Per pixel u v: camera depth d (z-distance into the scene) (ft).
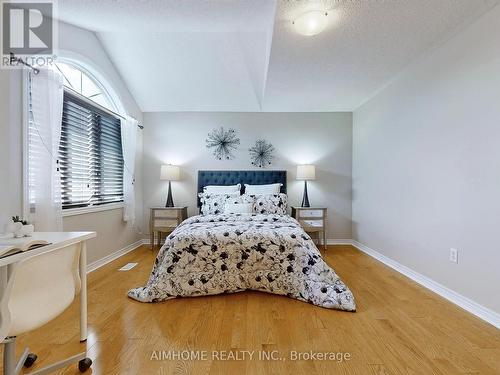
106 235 11.07
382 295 7.61
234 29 9.26
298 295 7.32
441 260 7.71
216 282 7.61
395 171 10.22
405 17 6.46
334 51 8.14
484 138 6.35
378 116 11.62
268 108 14.16
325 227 13.56
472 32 6.68
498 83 6.00
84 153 10.01
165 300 7.27
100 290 8.02
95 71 10.43
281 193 13.48
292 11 6.25
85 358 4.55
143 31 9.95
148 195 14.62
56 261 3.77
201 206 13.46
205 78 12.66
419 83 8.74
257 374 4.43
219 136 14.64
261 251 7.81
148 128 14.64
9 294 3.19
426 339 5.41
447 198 7.50
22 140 6.82
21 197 6.80
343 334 5.59
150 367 4.59
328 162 14.66
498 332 5.66
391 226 10.48
